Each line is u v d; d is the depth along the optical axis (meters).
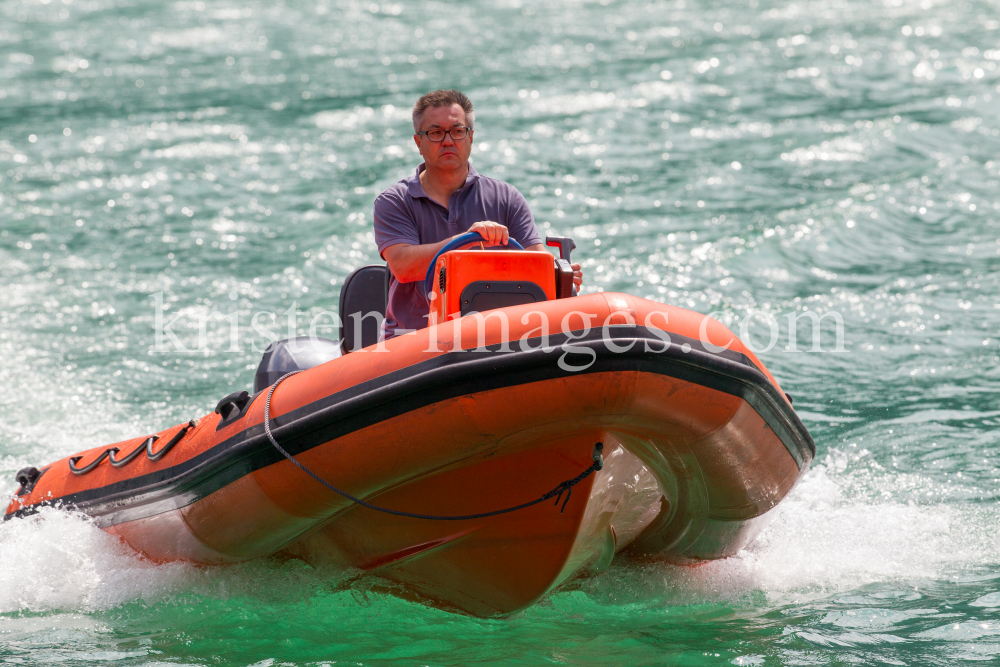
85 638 12.10
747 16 84.25
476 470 12.17
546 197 38.19
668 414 11.17
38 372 23.34
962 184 38.00
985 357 23.06
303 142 48.34
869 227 33.56
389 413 11.23
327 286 29.84
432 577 13.35
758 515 13.14
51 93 62.09
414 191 14.44
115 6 97.00
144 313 27.70
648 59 67.00
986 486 16.81
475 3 96.06
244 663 11.44
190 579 13.61
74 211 38.28
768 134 47.16
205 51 76.81
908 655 11.18
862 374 22.44
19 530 14.94
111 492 14.32
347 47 76.69
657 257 31.14
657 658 11.41
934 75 58.91
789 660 11.16
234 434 12.50
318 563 13.82
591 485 12.18
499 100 55.72
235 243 34.09
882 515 15.90
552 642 12.09
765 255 31.16
